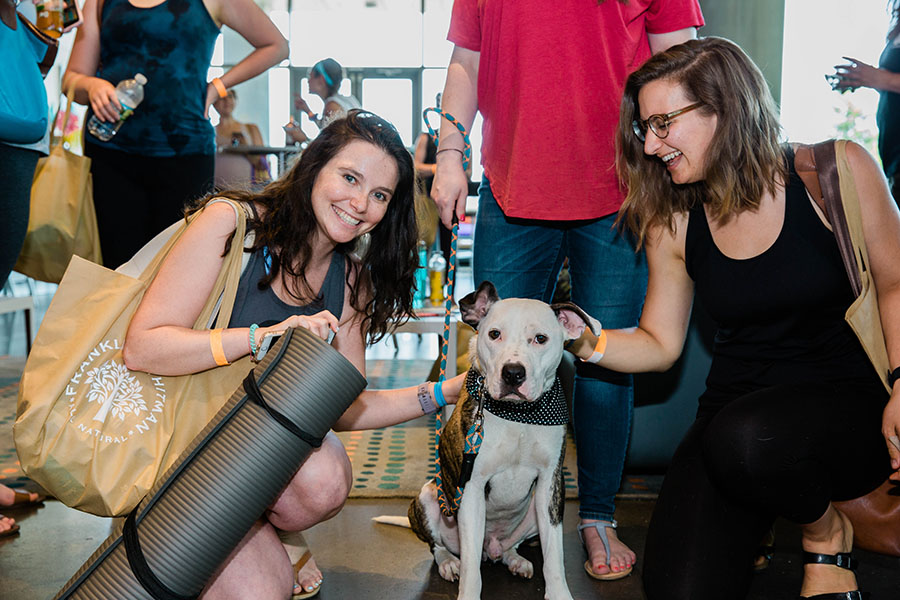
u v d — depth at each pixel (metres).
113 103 2.61
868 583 2.02
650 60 1.83
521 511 2.09
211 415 1.68
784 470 1.63
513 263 2.22
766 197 1.80
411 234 1.92
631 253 2.17
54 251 2.52
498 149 2.19
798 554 2.26
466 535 1.89
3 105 2.08
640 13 2.09
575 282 2.26
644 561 1.82
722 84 1.72
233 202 1.73
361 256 1.97
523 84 2.08
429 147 5.86
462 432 1.92
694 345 2.81
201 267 1.66
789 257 1.78
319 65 5.80
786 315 1.82
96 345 1.62
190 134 2.82
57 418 1.58
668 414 2.86
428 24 13.65
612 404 2.18
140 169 2.77
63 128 2.53
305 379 1.43
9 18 2.13
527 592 2.03
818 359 1.84
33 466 1.57
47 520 2.46
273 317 1.81
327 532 2.42
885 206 1.73
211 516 1.39
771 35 5.76
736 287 1.85
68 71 2.84
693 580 1.68
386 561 2.21
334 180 1.70
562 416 1.92
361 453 3.25
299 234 1.76
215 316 1.73
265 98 12.84
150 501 1.43
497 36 2.13
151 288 1.66
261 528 1.80
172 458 1.67
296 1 13.34
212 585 1.65
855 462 1.73
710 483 1.79
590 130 2.08
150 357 1.59
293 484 1.75
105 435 1.62
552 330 1.89
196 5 2.81
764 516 1.83
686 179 1.82
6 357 5.37
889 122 3.20
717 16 5.79
